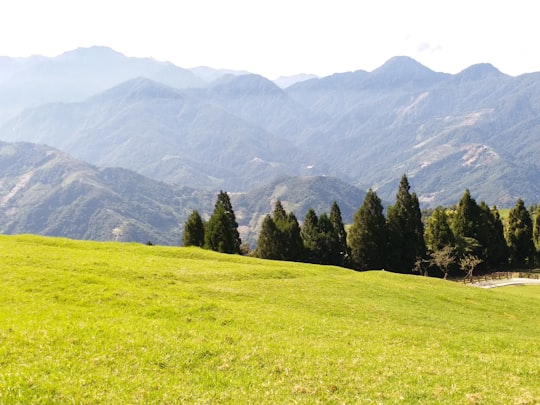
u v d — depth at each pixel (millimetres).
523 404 17156
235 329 25547
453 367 21656
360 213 104750
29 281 32500
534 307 48875
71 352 19172
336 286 45750
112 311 26797
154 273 40656
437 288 52406
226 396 16547
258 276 46531
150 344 20953
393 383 18812
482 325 36406
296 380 18625
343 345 24484
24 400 14688
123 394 15953
